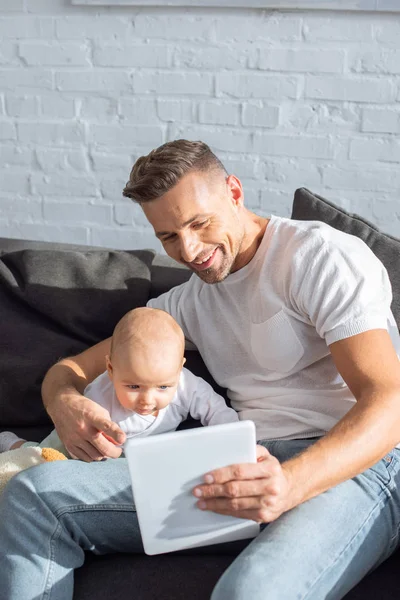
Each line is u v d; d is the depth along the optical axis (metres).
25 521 1.25
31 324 1.74
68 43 2.62
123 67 2.60
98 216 2.77
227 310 1.55
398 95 2.44
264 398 1.50
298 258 1.38
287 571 1.15
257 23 2.48
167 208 1.38
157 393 1.49
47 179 2.77
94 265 1.79
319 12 2.42
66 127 2.70
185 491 1.16
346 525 1.24
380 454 1.21
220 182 1.42
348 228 1.66
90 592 1.28
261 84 2.53
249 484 1.14
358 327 1.30
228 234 1.42
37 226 2.82
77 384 1.56
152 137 2.65
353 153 2.53
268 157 2.59
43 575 1.23
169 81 2.59
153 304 1.71
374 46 2.42
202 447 1.13
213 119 2.59
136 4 2.51
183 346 1.53
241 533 1.21
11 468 1.48
